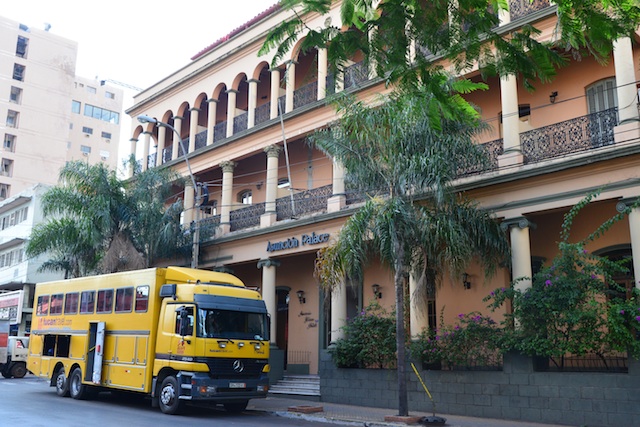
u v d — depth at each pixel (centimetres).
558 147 1499
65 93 6253
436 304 1842
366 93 1889
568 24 727
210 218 2538
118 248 2278
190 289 1477
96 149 7300
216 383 1408
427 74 784
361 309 2089
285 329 2461
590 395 1265
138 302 1577
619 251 1546
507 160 1546
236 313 1510
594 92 1644
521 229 1497
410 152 1369
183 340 1425
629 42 1399
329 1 739
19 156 5812
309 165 2358
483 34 731
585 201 1322
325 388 1791
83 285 1825
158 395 1482
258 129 2295
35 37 6138
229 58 2548
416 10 721
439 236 1370
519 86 1783
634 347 1198
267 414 1540
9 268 4106
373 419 1375
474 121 891
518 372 1380
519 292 1369
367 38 764
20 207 4138
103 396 1872
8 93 5866
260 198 2531
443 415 1466
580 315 1233
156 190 2408
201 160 2594
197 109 2731
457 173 1478
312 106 2092
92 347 1712
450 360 1480
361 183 1453
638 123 1349
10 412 1378
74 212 2323
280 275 2445
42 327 2002
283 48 756
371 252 1538
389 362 1642
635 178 1328
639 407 1198
